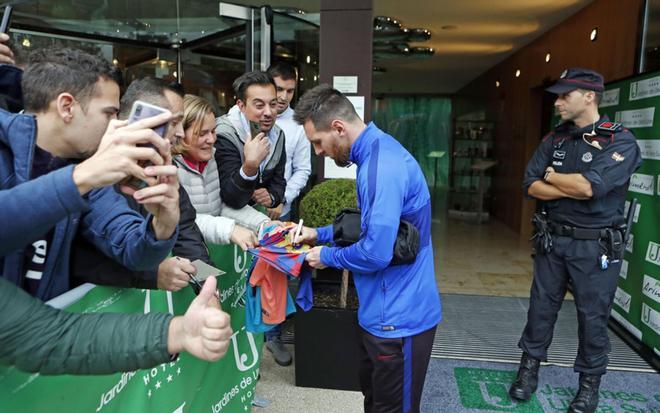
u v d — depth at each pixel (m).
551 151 2.70
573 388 2.77
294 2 4.59
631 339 3.36
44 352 0.77
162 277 1.28
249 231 1.88
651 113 3.22
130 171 0.81
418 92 14.89
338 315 2.66
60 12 4.64
